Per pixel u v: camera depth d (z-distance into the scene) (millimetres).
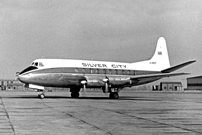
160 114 20547
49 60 41531
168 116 19297
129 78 44562
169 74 43188
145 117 18656
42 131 13188
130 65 47594
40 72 40094
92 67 43812
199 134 12734
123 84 44219
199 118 18250
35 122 15953
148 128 14250
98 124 15414
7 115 19141
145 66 49062
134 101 37844
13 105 27453
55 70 40969
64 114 19953
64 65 41906
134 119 17594
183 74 42719
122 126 14797
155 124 15586
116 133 12859
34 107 25312
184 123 16016
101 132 13062
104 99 42844
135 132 13133
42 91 41375
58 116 18766
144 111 22750
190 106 28516
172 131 13453
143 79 48625
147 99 45312
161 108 25781
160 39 51625
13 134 12406
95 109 24016
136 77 44375
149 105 29781
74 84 42562
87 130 13539
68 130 13500
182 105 30031
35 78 39750
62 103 30922
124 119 17562
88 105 28562
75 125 15008
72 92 46375
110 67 45312
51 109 23516
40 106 26469
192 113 21375
